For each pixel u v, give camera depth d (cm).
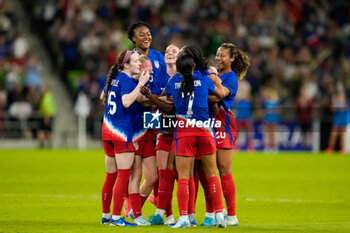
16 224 2566
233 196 2578
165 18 9712
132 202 2583
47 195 3656
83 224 2569
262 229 2448
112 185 2575
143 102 2608
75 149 8012
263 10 9656
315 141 7550
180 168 2462
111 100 2541
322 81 8412
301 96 7762
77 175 4872
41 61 8619
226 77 2598
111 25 9512
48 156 6738
